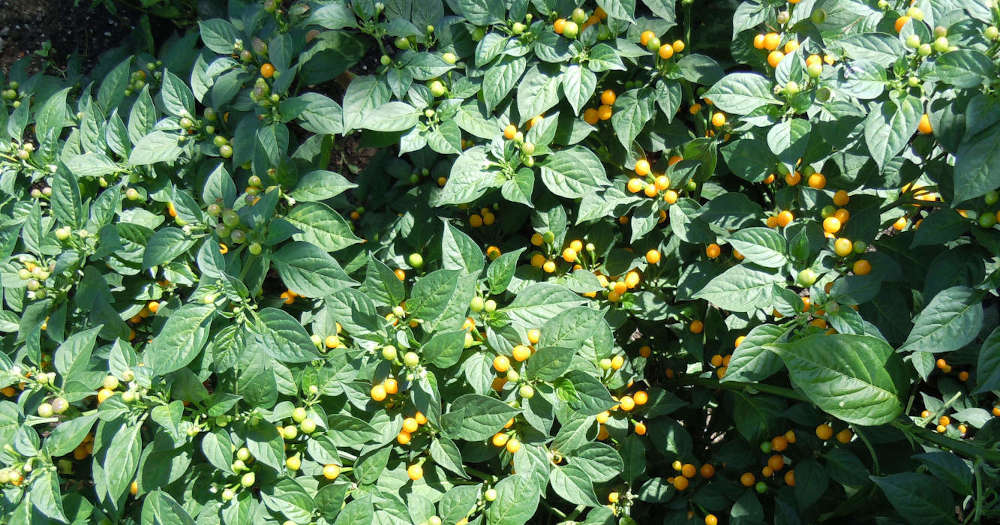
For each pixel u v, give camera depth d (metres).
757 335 0.60
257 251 0.62
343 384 0.63
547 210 0.72
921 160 0.68
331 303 0.62
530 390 0.63
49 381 0.63
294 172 0.66
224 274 0.60
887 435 0.67
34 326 0.67
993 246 0.59
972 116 0.55
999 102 0.54
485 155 0.67
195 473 0.64
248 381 0.62
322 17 0.65
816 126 0.62
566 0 0.66
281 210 0.66
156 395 0.62
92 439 0.73
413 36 0.68
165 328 0.60
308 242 0.62
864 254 0.62
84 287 0.65
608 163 0.76
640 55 0.67
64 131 0.79
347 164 0.93
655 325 0.80
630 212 0.78
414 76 0.66
